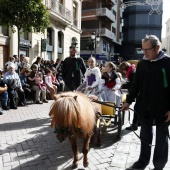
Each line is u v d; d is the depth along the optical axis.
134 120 6.24
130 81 6.28
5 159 4.34
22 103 9.41
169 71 3.28
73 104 3.06
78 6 26.55
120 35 51.78
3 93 8.31
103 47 39.34
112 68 6.25
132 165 4.06
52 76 11.75
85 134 3.47
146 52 3.31
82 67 7.36
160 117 3.41
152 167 4.00
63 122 2.93
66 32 23.73
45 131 6.08
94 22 37.28
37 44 18.48
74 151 3.92
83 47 37.47
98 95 5.99
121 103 6.31
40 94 10.25
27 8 10.45
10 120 7.09
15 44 15.80
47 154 4.59
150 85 3.40
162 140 3.54
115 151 4.76
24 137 5.56
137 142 5.33
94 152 4.69
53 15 19.45
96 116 4.38
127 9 53.19
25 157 4.44
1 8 10.38
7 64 10.95
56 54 21.61
